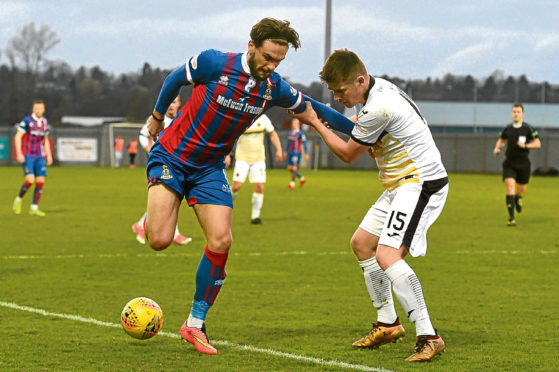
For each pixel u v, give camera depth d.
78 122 109.06
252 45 8.31
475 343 9.01
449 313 10.79
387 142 8.48
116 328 9.69
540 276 14.27
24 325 9.81
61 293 12.16
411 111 8.41
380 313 8.84
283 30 8.14
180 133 8.70
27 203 31.31
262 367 7.90
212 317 10.45
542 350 8.66
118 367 7.88
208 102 8.52
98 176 55.78
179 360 8.19
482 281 13.66
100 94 109.81
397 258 8.27
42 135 26.34
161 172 8.69
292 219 25.67
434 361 8.16
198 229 22.75
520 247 18.88
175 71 8.65
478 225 24.52
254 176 23.91
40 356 8.29
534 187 48.22
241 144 23.83
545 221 25.91
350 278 13.91
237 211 28.55
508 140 24.59
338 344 8.96
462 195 39.88
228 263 15.79
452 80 99.31
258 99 8.56
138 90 106.50
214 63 8.43
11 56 107.69
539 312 10.88
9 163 78.88
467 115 97.94
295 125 43.41
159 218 8.66
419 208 8.34
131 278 13.73
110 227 22.69
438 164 8.51
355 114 9.76
